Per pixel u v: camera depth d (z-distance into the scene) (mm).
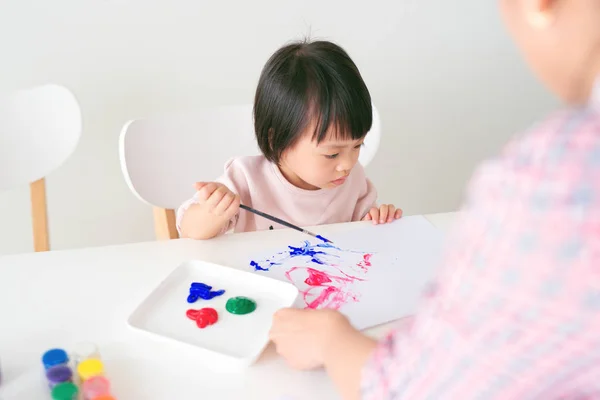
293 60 957
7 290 735
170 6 1424
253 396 568
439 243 879
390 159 1775
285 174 1114
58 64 1415
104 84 1458
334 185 1026
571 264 314
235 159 1122
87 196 1560
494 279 338
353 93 928
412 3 1588
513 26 372
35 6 1351
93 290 742
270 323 671
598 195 305
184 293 729
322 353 568
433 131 1771
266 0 1479
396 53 1636
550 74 365
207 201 866
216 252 841
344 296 735
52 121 1198
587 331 328
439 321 371
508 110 1812
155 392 570
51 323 675
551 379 359
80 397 550
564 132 318
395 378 410
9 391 571
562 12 337
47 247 1250
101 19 1396
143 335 648
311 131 930
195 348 612
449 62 1690
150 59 1463
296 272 788
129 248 846
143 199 1110
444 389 382
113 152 1529
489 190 343
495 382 365
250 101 1574
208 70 1512
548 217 315
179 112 1168
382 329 676
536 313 332
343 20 1559
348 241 881
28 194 1502
